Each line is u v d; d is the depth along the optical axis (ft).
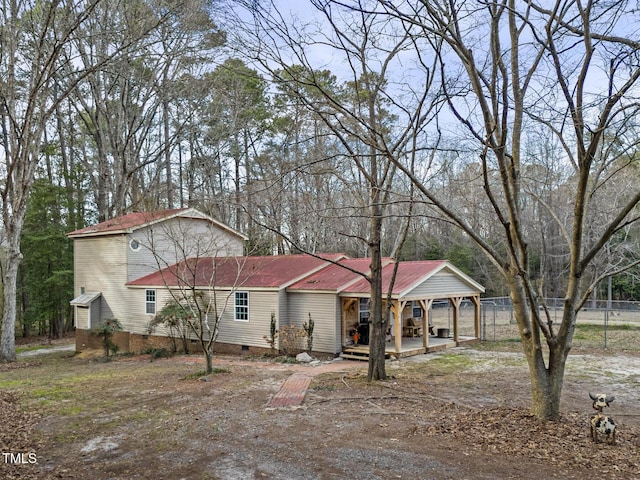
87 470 21.40
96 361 64.75
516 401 32.68
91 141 114.42
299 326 58.59
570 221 73.00
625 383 39.29
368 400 33.42
